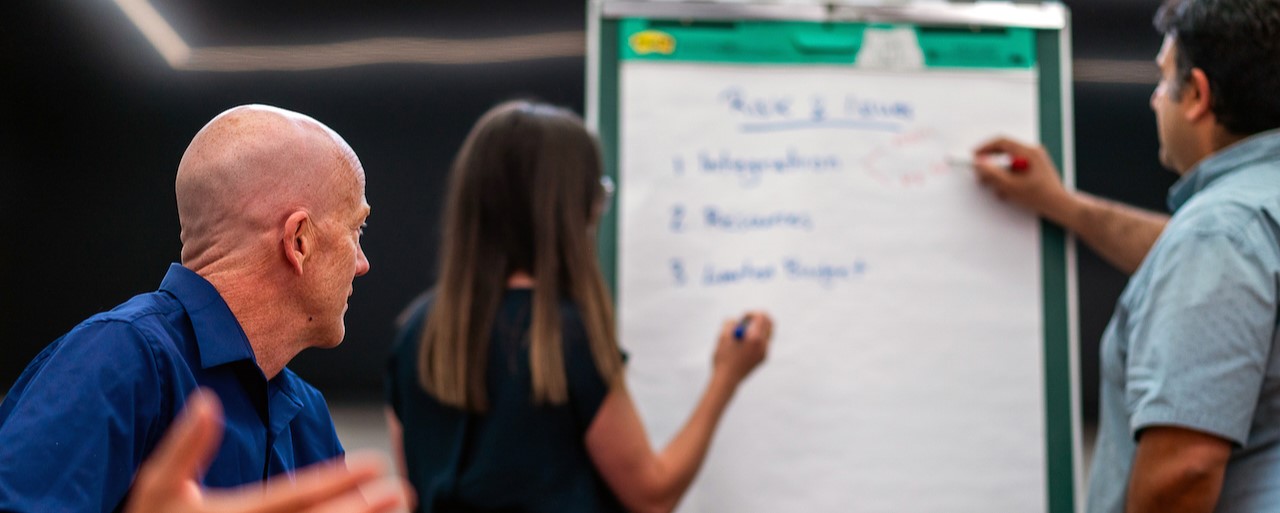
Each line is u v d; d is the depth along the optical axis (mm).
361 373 2586
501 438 1310
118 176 2670
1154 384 1099
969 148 1648
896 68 1657
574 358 1318
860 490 1588
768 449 1592
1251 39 1152
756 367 1564
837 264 1621
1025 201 1625
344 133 2658
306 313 882
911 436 1599
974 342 1613
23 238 2648
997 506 1592
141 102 2676
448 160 2656
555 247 1354
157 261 2668
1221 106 1197
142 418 777
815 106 1647
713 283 1612
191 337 840
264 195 850
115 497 751
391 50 2684
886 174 1639
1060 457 1605
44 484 707
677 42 1651
